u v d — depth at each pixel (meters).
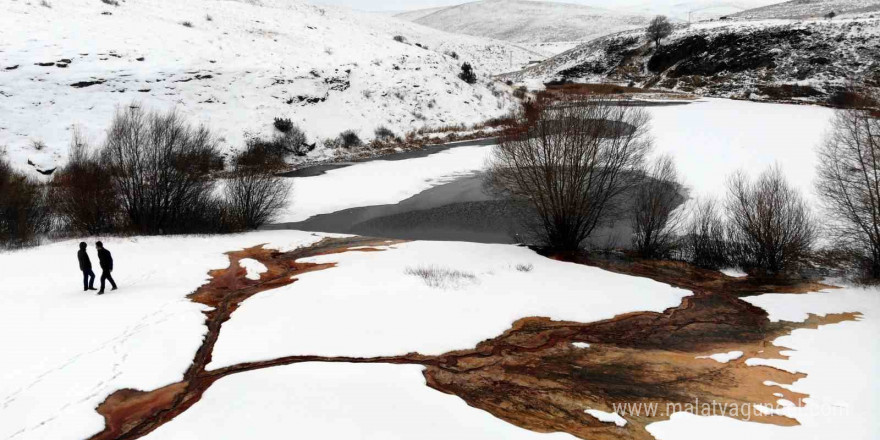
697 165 27.62
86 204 20.81
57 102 29.55
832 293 13.91
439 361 9.34
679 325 11.56
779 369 9.13
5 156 25.45
